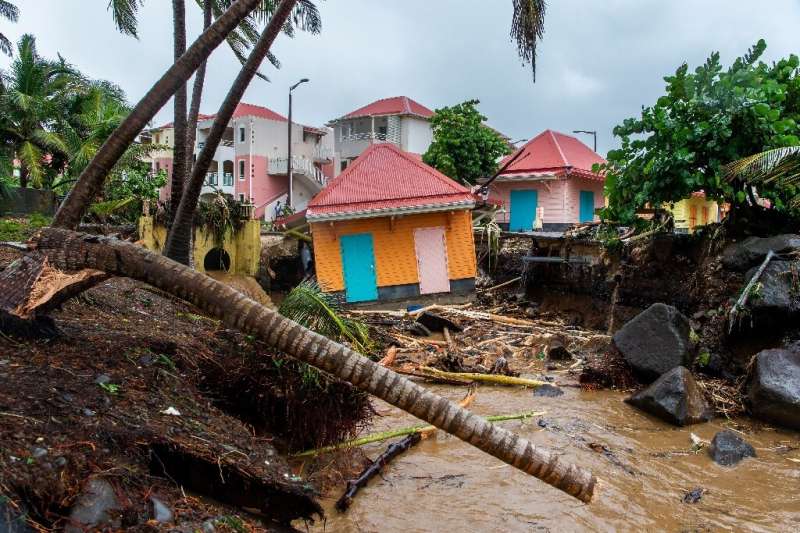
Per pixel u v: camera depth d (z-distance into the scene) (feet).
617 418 30.81
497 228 74.95
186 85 40.42
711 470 24.22
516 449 14.16
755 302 33.99
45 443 12.24
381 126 148.05
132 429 13.91
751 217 40.42
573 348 46.80
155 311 29.45
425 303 65.82
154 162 152.66
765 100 38.27
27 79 87.66
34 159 81.61
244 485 14.17
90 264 16.83
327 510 19.62
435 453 25.32
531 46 24.39
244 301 15.62
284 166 143.43
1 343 16.75
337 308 23.09
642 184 45.57
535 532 18.79
